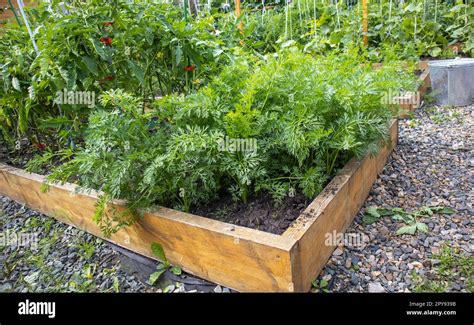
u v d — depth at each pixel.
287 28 4.08
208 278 1.55
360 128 1.56
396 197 2.04
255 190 1.63
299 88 1.58
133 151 1.56
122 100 1.56
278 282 1.31
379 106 1.79
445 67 3.10
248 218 1.57
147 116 1.62
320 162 1.67
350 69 1.97
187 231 1.49
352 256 1.62
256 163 1.44
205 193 1.65
